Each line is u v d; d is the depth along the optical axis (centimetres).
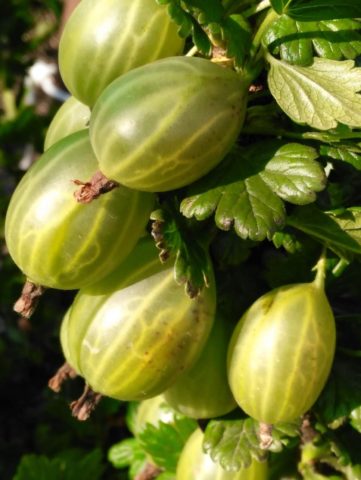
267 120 13
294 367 13
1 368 33
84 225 12
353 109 12
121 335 13
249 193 12
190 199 12
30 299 14
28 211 13
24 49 34
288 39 13
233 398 15
